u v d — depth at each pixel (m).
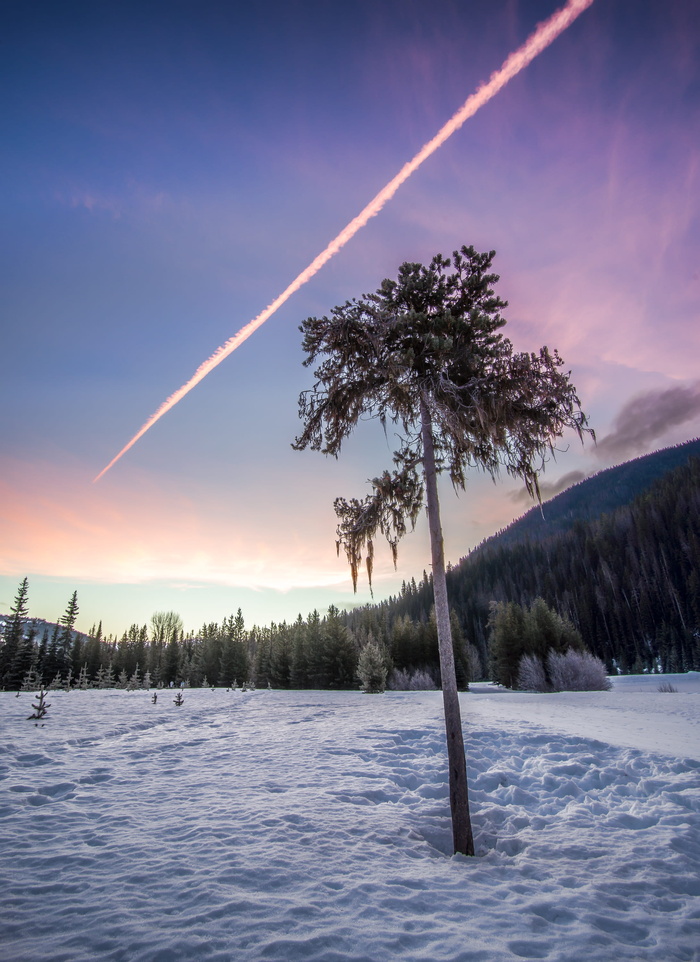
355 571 8.27
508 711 19.23
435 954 3.78
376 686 35.66
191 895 4.69
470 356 7.45
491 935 4.11
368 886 5.01
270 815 7.24
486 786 9.55
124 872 5.22
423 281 8.16
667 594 96.56
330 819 7.16
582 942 4.04
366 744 13.00
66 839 6.27
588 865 5.75
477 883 5.26
